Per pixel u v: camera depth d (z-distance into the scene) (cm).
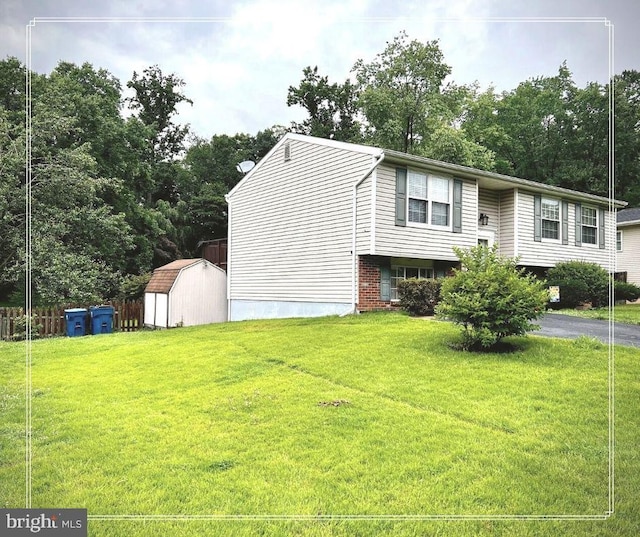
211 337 1026
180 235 2653
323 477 361
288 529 301
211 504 329
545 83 2741
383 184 1210
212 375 677
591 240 1781
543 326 995
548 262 1627
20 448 429
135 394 604
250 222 1619
